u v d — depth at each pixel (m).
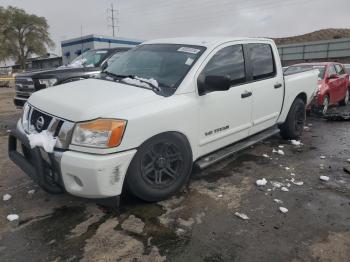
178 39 4.88
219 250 3.05
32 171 3.50
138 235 3.27
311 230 3.37
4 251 3.05
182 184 4.01
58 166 3.31
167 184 3.83
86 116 3.25
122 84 4.02
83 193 3.30
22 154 3.89
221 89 3.94
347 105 12.05
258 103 5.07
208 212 3.69
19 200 3.97
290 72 6.45
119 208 3.74
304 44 50.00
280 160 5.40
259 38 5.30
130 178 3.49
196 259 2.94
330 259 2.96
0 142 6.47
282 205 3.87
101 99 3.49
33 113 3.75
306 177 4.71
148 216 3.59
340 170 5.00
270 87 5.32
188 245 3.12
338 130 7.74
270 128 5.73
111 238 3.22
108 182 3.25
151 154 3.64
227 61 4.58
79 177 3.22
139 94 3.68
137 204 3.82
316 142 6.60
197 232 3.32
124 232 3.31
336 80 10.44
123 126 3.29
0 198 4.02
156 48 4.73
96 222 3.49
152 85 3.93
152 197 3.72
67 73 7.46
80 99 3.54
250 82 4.93
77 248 3.08
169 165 3.83
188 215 3.62
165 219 3.54
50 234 3.30
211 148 4.39
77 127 3.24
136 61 4.65
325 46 48.25
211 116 4.24
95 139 3.21
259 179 4.59
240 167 5.04
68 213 3.67
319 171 4.95
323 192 4.23
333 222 3.53
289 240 3.21
